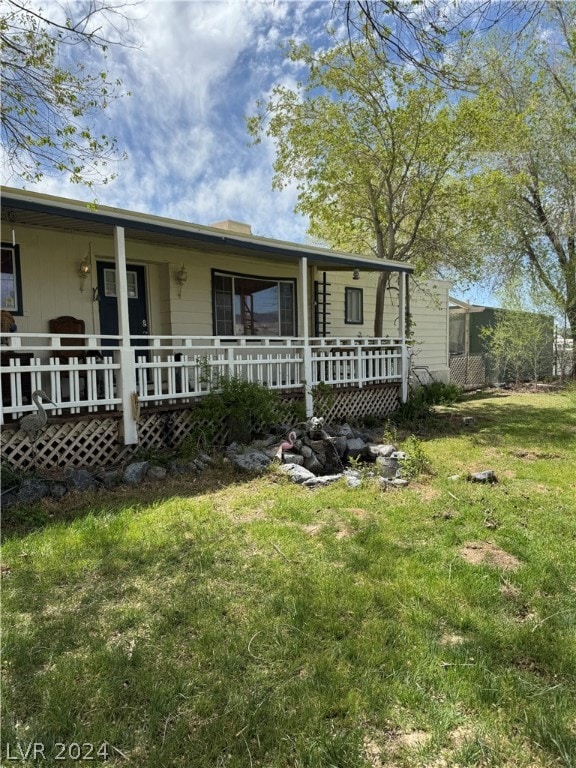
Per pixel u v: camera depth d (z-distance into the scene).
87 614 2.70
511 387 15.42
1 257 6.68
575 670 2.23
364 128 10.43
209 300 9.12
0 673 2.24
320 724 1.95
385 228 12.27
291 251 7.97
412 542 3.64
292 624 2.58
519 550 3.47
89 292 7.54
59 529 3.85
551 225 15.22
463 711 2.02
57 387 5.29
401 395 10.12
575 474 5.57
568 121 14.10
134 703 2.06
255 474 5.48
